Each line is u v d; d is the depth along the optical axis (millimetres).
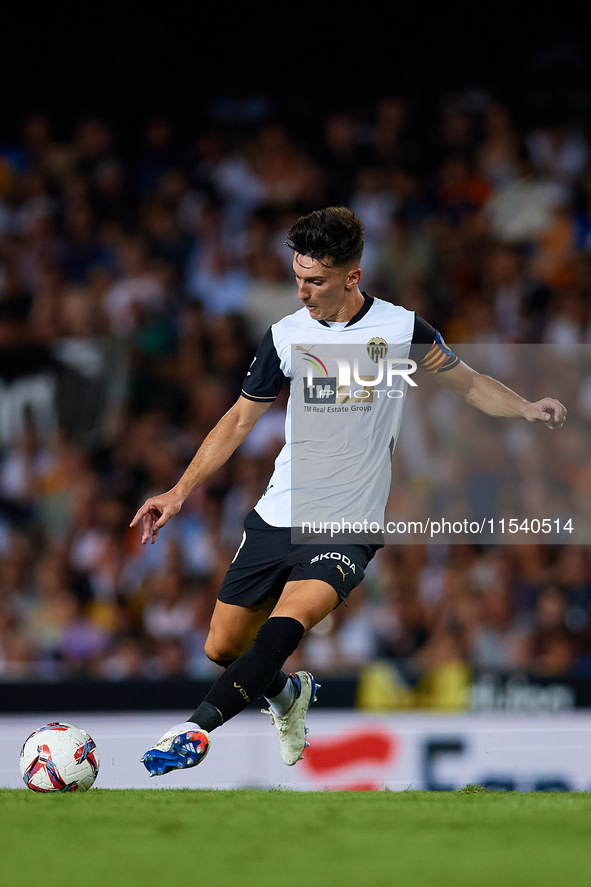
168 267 32594
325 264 10602
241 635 11352
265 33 36688
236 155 34844
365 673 17016
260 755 16344
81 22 35844
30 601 27359
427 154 35281
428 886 5434
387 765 16766
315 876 5730
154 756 8781
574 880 5609
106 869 5977
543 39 36844
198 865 6086
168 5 36281
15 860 6289
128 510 28938
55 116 35625
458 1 36719
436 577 27484
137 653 26469
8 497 28781
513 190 34000
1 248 32594
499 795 10406
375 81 36688
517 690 17125
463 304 32531
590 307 32594
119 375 30188
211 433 11336
